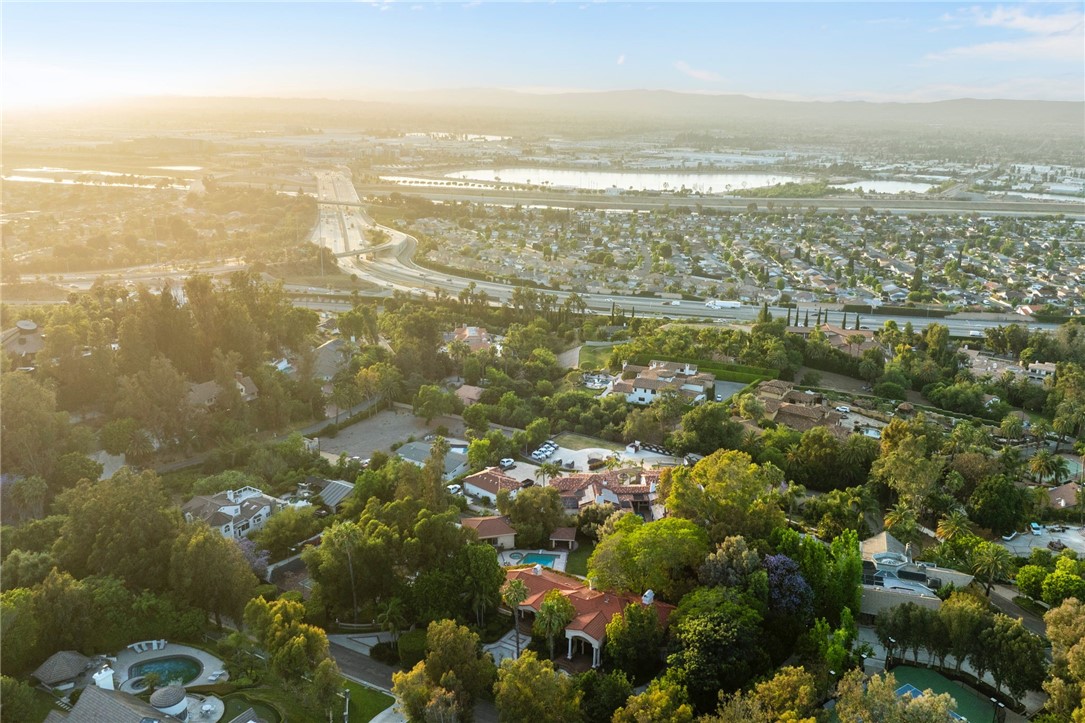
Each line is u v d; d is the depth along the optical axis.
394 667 132.38
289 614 126.25
